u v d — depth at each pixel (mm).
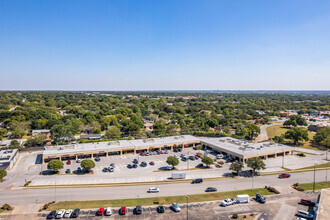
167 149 109625
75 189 63875
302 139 123438
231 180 71375
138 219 48594
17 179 71188
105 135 130000
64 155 88812
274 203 56250
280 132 160250
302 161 93062
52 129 122875
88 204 54875
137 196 59719
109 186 66125
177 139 115750
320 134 121938
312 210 52594
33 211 51312
